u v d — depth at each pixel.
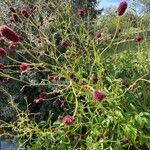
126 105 0.34
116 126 0.34
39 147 0.36
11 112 0.47
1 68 0.38
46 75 0.47
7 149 0.43
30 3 0.53
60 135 0.36
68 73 0.37
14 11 0.45
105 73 0.38
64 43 0.43
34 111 0.48
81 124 0.35
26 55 0.48
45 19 0.47
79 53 0.43
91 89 0.33
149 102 0.36
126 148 0.35
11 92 0.48
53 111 0.46
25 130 0.36
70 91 0.40
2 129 0.46
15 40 0.30
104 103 0.34
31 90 0.48
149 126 0.33
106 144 0.33
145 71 0.39
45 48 0.46
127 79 0.38
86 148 0.35
